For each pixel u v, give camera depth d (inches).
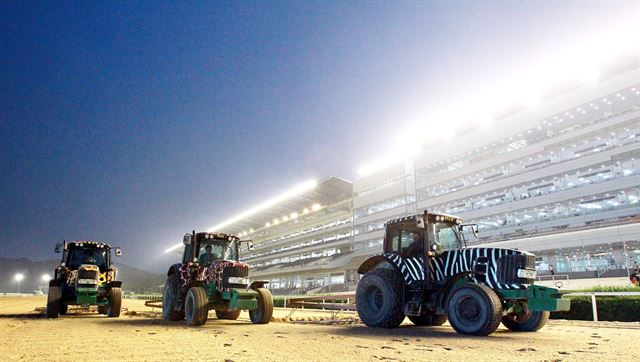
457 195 2036.2
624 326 417.4
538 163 1769.2
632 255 1338.6
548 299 309.7
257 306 434.9
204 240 476.7
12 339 285.0
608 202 1514.5
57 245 597.6
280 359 205.6
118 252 626.5
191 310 413.7
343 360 204.1
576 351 240.1
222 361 198.4
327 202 2945.4
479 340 288.0
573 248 1454.2
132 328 373.7
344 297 538.6
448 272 358.3
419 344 265.3
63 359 201.2
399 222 403.9
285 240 3346.5
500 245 1658.5
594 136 1601.9
